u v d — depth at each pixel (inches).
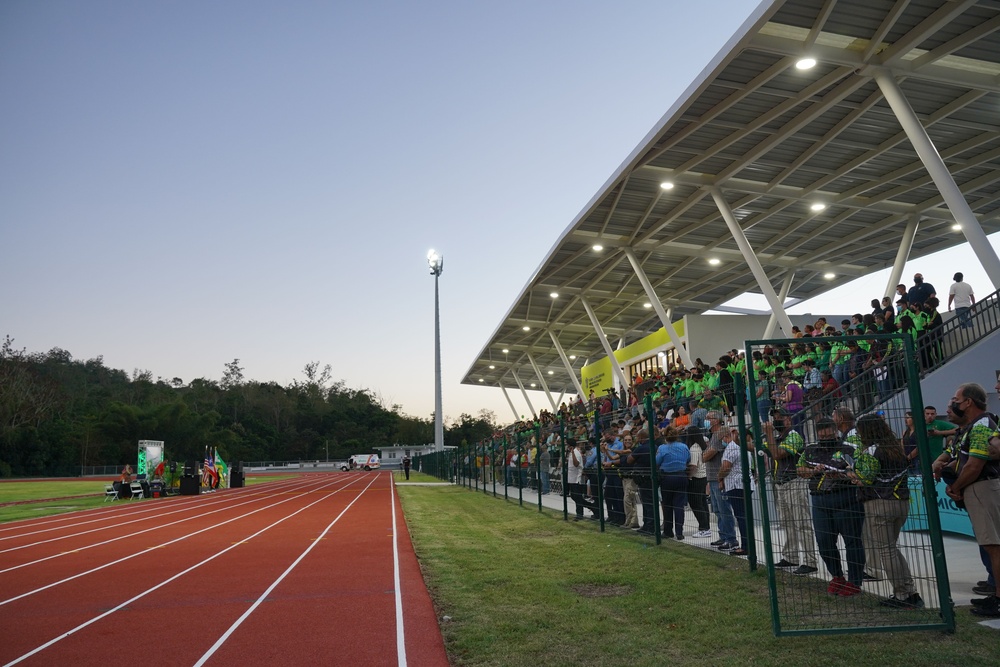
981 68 607.8
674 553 370.9
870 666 183.9
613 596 285.1
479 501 856.9
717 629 225.6
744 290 1386.6
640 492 451.8
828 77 603.2
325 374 6122.1
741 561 335.0
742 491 342.6
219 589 343.0
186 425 3617.1
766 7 503.2
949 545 355.6
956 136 729.0
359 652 227.9
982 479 221.5
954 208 557.6
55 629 271.0
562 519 587.5
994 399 497.0
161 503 1068.5
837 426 251.9
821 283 1346.0
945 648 194.2
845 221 983.0
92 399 4421.8
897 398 287.3
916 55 593.3
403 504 884.6
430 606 290.0
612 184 805.9
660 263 1196.5
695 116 682.8
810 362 511.2
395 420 5300.2
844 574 263.9
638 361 1437.0
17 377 3216.0
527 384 2452.0
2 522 770.8
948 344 538.0
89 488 1765.5
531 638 227.5
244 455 4131.4
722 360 626.2
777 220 988.6
